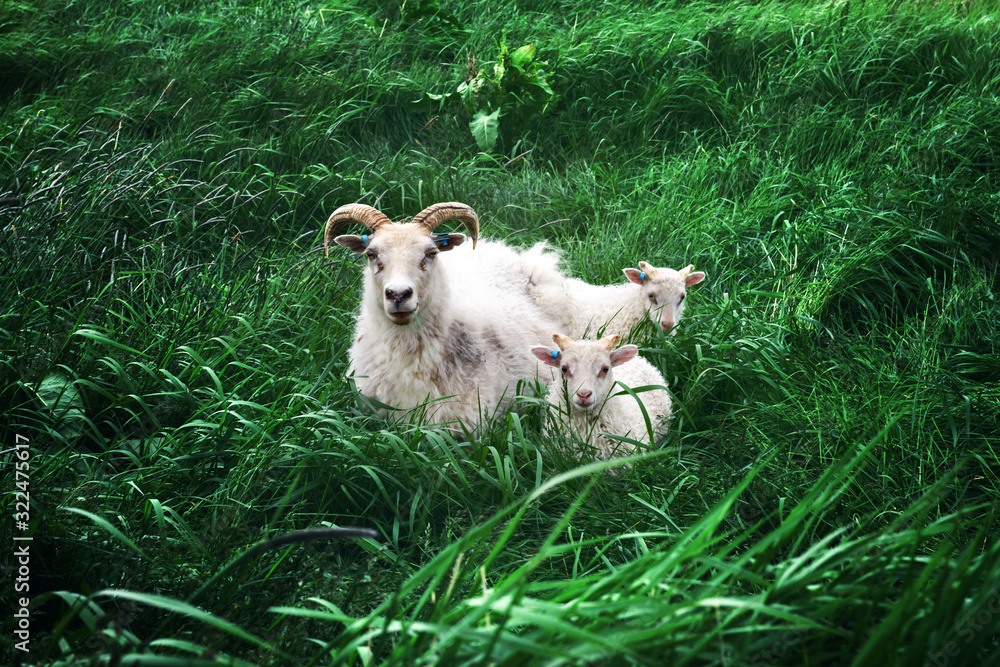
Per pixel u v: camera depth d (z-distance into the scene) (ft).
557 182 24.13
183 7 31.73
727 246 21.22
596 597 6.38
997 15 29.68
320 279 17.88
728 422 14.43
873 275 18.92
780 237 20.74
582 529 11.23
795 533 10.35
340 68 27.71
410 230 14.05
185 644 6.33
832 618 6.48
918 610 5.80
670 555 6.62
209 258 18.93
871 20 29.19
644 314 17.48
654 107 26.96
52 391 12.23
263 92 25.85
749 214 21.90
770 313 18.13
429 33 31.17
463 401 14.38
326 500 11.51
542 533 11.25
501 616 6.79
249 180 21.54
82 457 11.14
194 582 8.75
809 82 26.99
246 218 20.67
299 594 8.94
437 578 6.17
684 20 30.86
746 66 28.73
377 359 14.53
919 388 14.30
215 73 26.35
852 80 27.02
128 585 8.62
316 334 15.72
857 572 6.81
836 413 13.48
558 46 29.50
